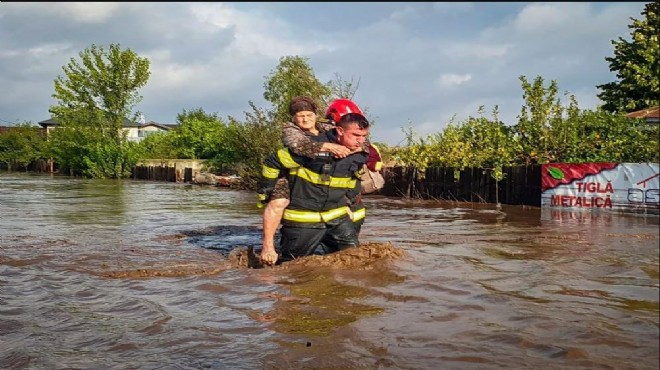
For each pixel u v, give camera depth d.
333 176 5.76
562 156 15.04
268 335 3.38
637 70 19.55
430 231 8.26
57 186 19.25
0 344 3.29
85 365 2.96
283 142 5.70
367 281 4.70
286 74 23.88
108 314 3.88
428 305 3.97
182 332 3.46
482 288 4.41
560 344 3.18
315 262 5.40
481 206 13.90
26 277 5.08
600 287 4.45
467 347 3.15
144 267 5.52
